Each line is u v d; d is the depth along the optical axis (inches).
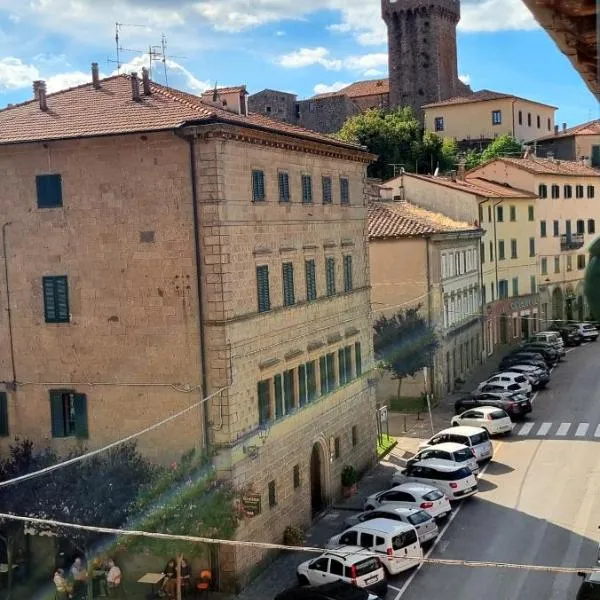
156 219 1131.9
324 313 1437.0
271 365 1228.5
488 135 4357.8
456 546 1217.4
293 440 1296.8
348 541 1159.6
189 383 1131.9
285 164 1306.6
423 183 2610.7
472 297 2541.8
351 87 5329.7
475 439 1615.4
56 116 1234.6
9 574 1096.2
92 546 1056.2
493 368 2568.9
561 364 2615.7
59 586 1085.1
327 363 1449.3
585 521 1282.0
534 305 3073.3
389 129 3782.0
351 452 1545.3
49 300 1191.6
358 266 1612.9
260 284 1212.5
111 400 1171.9
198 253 1114.7
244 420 1150.3
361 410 1606.8
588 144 4040.4
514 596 1050.7
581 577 1082.7
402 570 1130.7
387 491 1336.1
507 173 3070.9
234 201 1141.7
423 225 2172.7
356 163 1606.8
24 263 1197.7
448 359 2298.2
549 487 1459.2
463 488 1397.6
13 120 1249.4
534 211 3058.6
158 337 1142.3
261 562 1173.7
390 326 2076.8
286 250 1299.2
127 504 1035.9
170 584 1079.0
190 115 1132.5
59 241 1179.3
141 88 1286.9
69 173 1166.3
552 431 1852.9
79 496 1038.4
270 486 1216.2
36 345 1202.0
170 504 1042.1
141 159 1131.3
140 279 1145.4
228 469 1107.9
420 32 4820.4
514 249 2928.2
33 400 1209.4
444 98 4862.2
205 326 1118.4
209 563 1104.8
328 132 4621.1
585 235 3417.8
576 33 206.2
